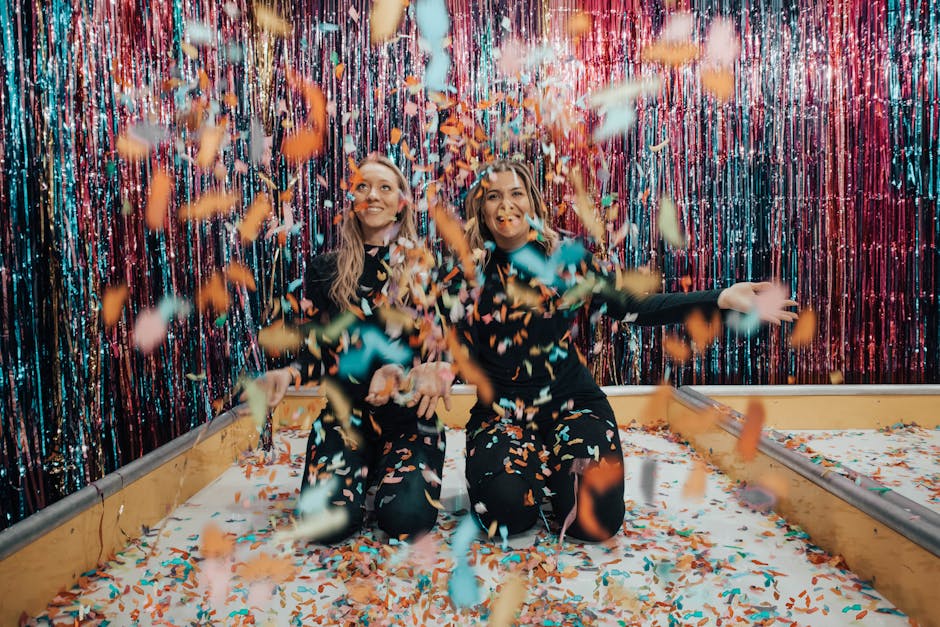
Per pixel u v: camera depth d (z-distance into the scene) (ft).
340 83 8.73
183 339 6.62
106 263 5.37
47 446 4.72
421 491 5.30
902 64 8.76
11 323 4.40
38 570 4.13
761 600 4.26
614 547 5.14
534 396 5.88
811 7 8.80
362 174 6.03
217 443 7.00
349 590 4.37
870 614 4.10
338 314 6.22
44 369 4.70
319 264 6.43
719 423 7.09
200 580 4.57
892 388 8.71
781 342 9.03
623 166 8.83
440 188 8.41
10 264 4.40
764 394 8.70
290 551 5.06
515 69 8.71
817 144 8.86
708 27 8.83
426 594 4.32
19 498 4.45
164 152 6.29
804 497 5.37
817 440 8.13
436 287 6.07
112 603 4.26
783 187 8.91
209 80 7.22
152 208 6.02
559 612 4.08
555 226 8.65
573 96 8.79
